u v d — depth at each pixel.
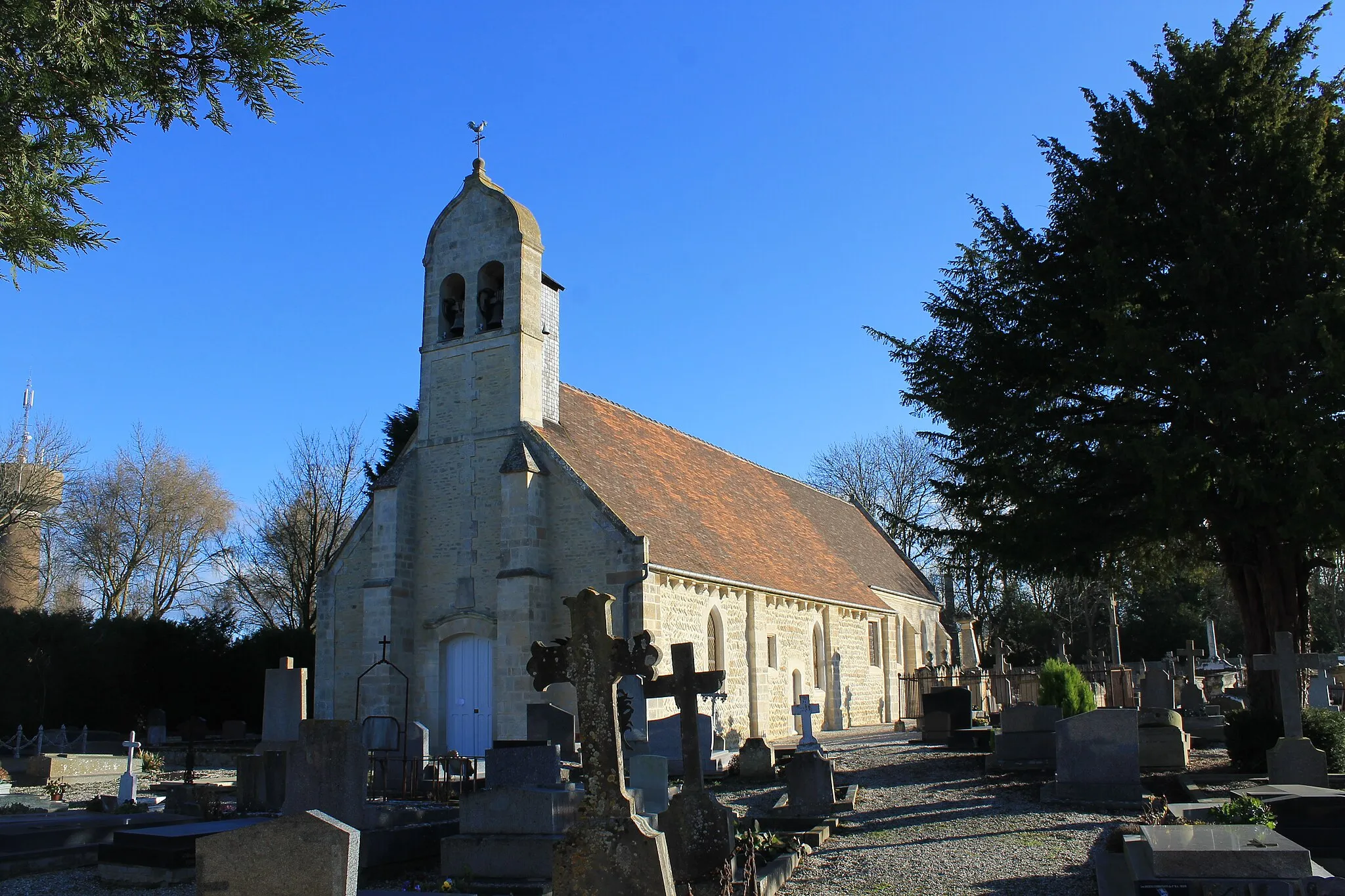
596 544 25.22
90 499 47.44
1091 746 15.29
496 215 28.30
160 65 9.19
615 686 8.67
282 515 48.84
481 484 26.91
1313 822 10.40
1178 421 17.16
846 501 53.78
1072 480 18.08
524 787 13.03
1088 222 17.91
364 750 13.54
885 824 14.90
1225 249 16.61
